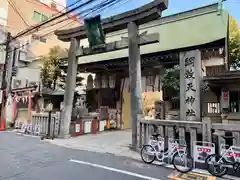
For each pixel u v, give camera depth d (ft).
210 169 14.90
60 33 31.48
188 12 29.32
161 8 22.68
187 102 24.32
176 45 25.82
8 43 42.70
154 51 26.89
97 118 38.86
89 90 45.60
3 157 18.57
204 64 35.94
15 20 60.54
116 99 43.11
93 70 40.16
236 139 14.67
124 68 37.58
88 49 28.71
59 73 49.03
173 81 33.30
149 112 48.83
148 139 20.34
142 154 18.40
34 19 66.90
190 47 24.81
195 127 16.62
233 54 44.93
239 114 25.14
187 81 24.63
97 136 32.50
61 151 21.70
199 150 15.71
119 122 43.11
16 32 57.31
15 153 20.31
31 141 27.48
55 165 16.47
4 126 40.27
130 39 24.29
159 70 32.14
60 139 29.07
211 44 24.22
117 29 26.55
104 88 42.06
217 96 27.61
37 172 14.62
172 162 16.49
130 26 24.44
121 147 24.03
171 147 16.94
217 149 15.34
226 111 25.88
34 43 60.85
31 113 35.96
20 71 50.16
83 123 34.35
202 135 16.10
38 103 40.83
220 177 14.30
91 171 15.17
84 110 37.73
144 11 23.22
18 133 35.09
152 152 17.84
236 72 23.15
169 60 30.12
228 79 23.97
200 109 24.09
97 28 25.73
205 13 27.63
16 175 13.89
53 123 31.14
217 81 25.09
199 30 26.11
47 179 13.28
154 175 14.61
